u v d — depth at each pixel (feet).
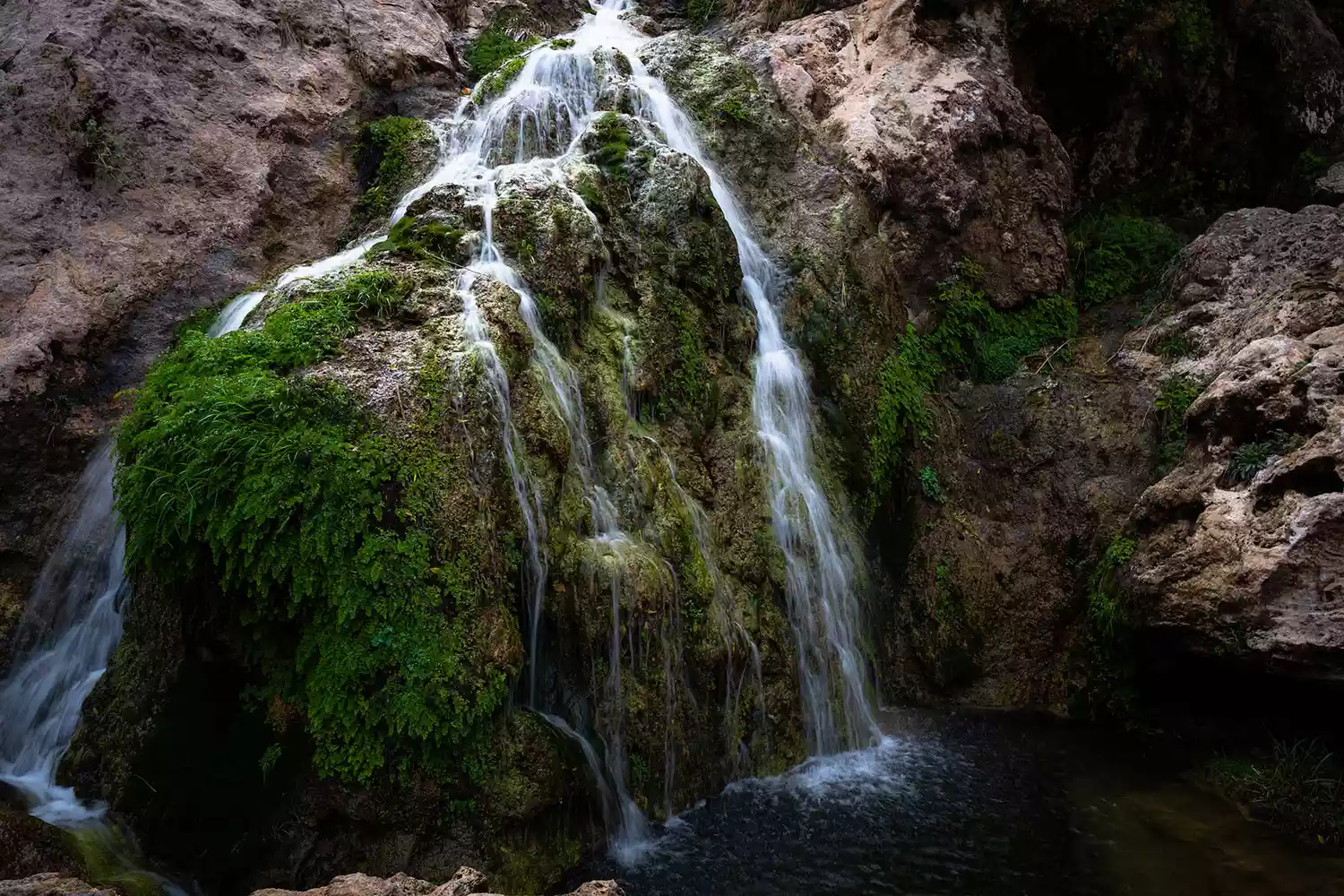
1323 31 34.58
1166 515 22.02
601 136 23.99
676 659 18.80
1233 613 19.44
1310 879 16.11
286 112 26.04
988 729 22.38
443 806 15.42
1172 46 32.58
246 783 15.84
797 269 25.49
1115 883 16.15
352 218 26.30
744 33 35.01
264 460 15.37
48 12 24.57
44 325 21.22
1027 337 28.94
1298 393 20.42
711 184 24.77
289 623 15.84
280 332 17.38
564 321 19.92
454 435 16.37
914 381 26.43
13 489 20.57
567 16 36.99
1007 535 25.21
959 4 31.40
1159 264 30.22
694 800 18.84
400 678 15.17
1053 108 33.40
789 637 21.39
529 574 17.03
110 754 17.04
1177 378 25.20
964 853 17.08
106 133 23.34
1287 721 20.59
